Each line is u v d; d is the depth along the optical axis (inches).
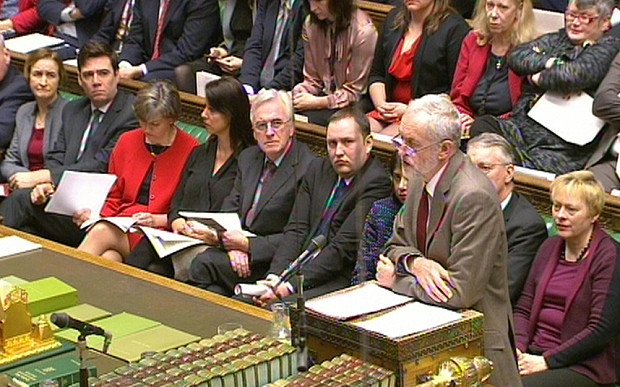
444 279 239.9
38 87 419.2
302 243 310.5
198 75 428.5
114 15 495.2
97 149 409.1
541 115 366.3
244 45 464.1
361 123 299.1
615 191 344.5
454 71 393.1
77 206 384.8
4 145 430.9
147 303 279.0
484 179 247.1
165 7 479.5
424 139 246.7
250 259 341.7
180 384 213.2
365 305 230.5
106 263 304.5
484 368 219.6
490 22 379.2
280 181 344.5
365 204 287.3
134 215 374.9
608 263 297.9
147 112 374.6
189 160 375.6
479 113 385.4
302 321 227.9
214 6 473.7
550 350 299.4
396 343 213.8
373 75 395.9
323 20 365.7
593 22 362.9
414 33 396.5
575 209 297.3
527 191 321.4
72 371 235.5
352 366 216.8
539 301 305.9
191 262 349.7
